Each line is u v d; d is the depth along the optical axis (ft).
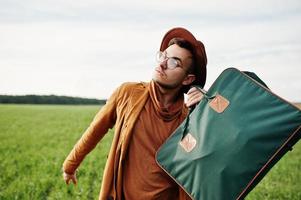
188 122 9.26
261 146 8.25
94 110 188.34
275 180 41.14
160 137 9.76
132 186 9.67
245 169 8.25
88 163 42.11
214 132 8.67
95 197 27.50
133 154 9.70
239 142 8.34
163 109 9.75
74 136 76.43
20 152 52.90
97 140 10.81
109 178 9.87
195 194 8.66
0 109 161.79
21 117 124.88
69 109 192.65
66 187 29.22
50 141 65.98
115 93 10.39
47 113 151.74
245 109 8.59
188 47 9.93
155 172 9.62
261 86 8.69
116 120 10.20
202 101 9.24
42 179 31.94
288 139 8.19
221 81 9.14
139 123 9.71
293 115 8.21
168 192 9.87
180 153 9.04
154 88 9.84
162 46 10.34
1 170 38.14
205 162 8.58
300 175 44.57
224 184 8.32
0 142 62.28
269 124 8.31
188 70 9.95
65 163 11.17
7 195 26.91
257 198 31.22
